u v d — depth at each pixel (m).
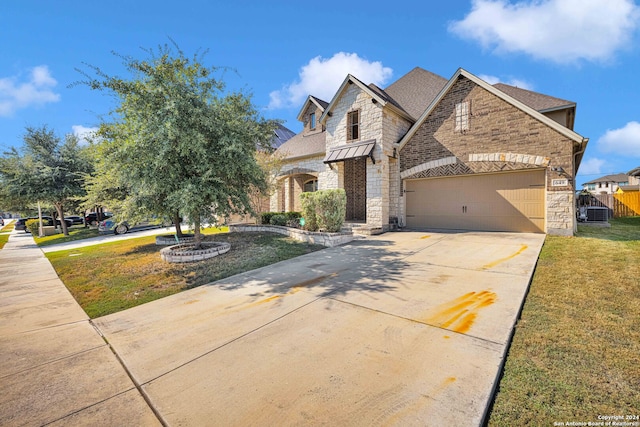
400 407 2.22
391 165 13.05
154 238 14.38
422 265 6.40
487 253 7.22
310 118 18.45
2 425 2.20
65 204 20.56
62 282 6.80
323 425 2.08
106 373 2.88
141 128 7.17
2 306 5.09
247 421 2.15
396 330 3.49
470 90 11.09
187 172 7.94
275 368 2.82
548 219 9.71
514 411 2.18
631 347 2.96
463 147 11.27
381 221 12.01
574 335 3.23
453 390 2.39
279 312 4.23
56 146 19.31
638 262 5.84
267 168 13.17
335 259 7.43
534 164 9.85
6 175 17.44
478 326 3.50
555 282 4.94
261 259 7.77
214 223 8.48
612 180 55.44
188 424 2.15
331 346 3.19
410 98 15.50
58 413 2.33
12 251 13.53
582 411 2.15
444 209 12.03
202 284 5.96
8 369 3.00
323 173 15.12
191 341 3.49
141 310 4.68
